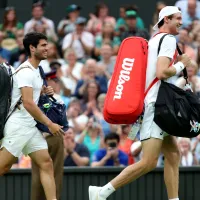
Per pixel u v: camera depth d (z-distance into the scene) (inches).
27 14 1673.2
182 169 1026.1
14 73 892.0
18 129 886.4
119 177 861.8
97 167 1024.2
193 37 1555.1
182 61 857.5
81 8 1696.6
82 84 1412.4
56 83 995.3
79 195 1023.6
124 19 1566.2
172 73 845.8
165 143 892.6
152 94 855.1
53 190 897.5
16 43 1565.0
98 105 1349.7
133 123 866.1
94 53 1574.8
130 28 1526.8
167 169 894.4
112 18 1633.9
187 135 858.1
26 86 878.4
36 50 890.1
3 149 892.6
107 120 864.9
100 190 869.2
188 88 883.4
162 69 841.5
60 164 962.1
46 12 1686.8
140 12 1665.8
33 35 892.6
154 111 850.1
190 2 1610.5
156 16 1560.0
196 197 1025.5
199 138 1213.7
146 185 1023.0
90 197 874.1
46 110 914.1
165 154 895.7
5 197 1023.6
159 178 1023.0
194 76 1344.7
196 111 856.9
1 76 886.4
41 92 914.1
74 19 1631.4
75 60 1492.4
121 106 851.4
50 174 899.4
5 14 1616.6
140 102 852.0
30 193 1023.0
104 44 1540.4
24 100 878.4
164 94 850.1
